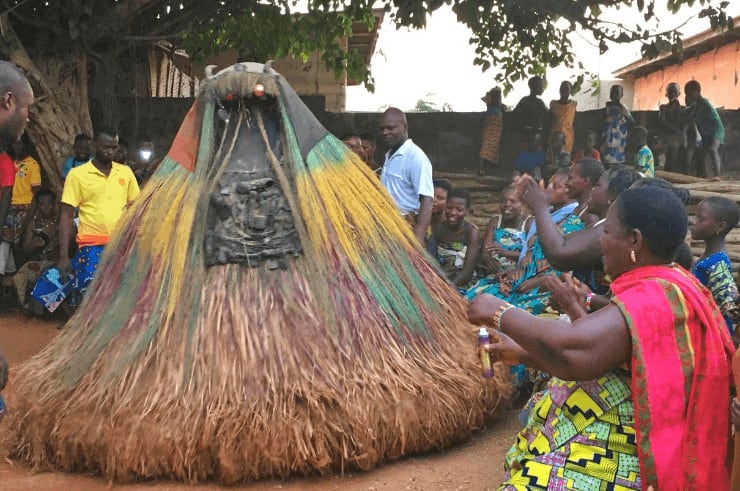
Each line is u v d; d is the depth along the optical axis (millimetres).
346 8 12273
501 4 11352
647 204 2455
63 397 3799
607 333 2291
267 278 4059
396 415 3744
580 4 10492
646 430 2285
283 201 4305
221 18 11930
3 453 4047
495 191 14000
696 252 10430
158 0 10656
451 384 4066
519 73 13336
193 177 4348
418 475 3709
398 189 6285
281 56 12781
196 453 3523
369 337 3986
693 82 14227
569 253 3633
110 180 7426
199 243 4156
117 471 3582
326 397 3617
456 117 14695
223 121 4629
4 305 9305
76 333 4199
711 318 2395
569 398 2527
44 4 10484
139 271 4172
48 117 9992
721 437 2369
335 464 3672
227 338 3807
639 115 14547
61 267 7562
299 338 3848
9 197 7477
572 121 13875
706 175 14352
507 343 2602
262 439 3492
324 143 4633
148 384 3699
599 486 2393
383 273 4344
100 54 11312
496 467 3824
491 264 6723
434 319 4418
